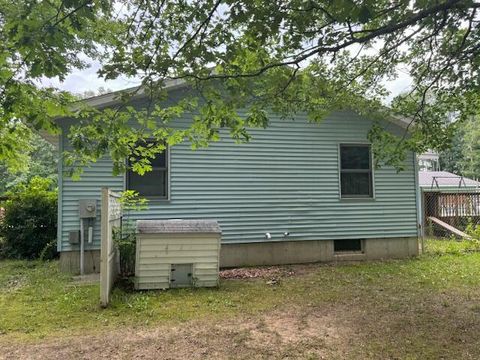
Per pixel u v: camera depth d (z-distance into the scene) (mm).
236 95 4375
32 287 6121
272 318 4676
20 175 20109
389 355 3607
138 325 4406
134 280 6105
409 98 6328
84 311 4898
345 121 8805
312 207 8523
